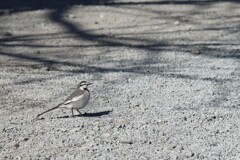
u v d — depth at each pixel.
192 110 11.98
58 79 14.60
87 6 25.27
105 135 10.63
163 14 23.28
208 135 10.59
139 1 26.52
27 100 13.02
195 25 21.03
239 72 14.80
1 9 24.94
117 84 13.96
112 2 26.44
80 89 11.81
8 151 10.10
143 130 10.86
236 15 22.72
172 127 11.01
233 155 9.70
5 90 13.77
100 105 12.48
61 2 26.69
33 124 11.42
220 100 12.62
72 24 21.59
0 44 18.73
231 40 18.50
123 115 11.76
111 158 9.60
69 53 17.44
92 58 16.75
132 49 17.64
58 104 12.62
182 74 14.68
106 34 19.94
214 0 26.09
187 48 17.55
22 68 15.80
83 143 10.32
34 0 27.05
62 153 9.91
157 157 9.62
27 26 21.42
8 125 11.39
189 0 26.28
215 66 15.41
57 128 11.09
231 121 11.31
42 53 17.52
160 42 18.48
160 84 13.87
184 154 9.73
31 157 9.79
